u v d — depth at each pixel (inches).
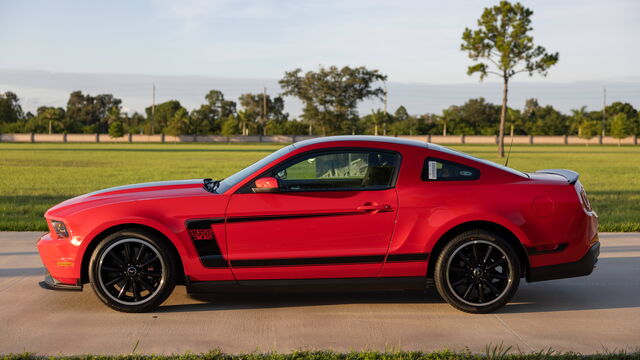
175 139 3540.8
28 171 919.0
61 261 173.8
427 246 173.5
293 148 183.5
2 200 486.9
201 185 191.5
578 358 134.0
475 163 179.8
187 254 171.9
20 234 302.5
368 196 173.5
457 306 175.8
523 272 182.5
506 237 179.8
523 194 175.6
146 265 173.9
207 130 3833.7
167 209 172.6
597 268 235.9
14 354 136.9
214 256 172.2
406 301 189.9
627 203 480.7
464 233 173.5
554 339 153.0
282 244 172.4
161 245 172.4
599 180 788.6
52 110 3823.8
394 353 137.9
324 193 173.6
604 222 354.6
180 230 171.3
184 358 133.3
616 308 183.0
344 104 3002.0
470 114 4153.5
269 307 182.9
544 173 199.6
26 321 165.9
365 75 3041.3
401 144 180.2
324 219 172.4
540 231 175.5
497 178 178.1
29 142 3262.8
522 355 136.3
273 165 177.6
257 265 172.7
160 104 4852.4
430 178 176.6
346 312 177.3
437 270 175.2
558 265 177.8
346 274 174.7
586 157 1614.2
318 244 172.9
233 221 171.8
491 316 174.2
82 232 171.9
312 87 2997.0
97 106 5108.3
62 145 2669.8
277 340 150.9
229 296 196.1
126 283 173.6
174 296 196.1
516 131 3644.2
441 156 179.2
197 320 168.6
